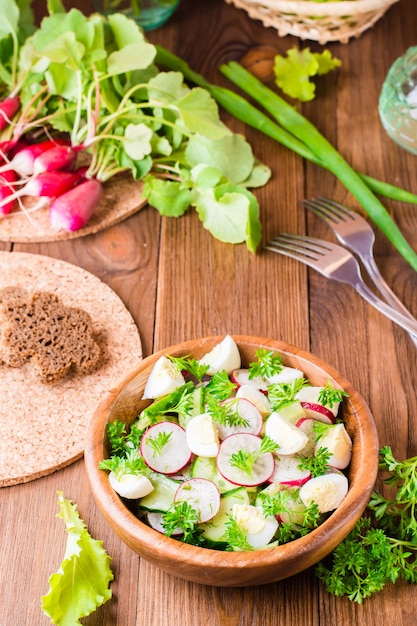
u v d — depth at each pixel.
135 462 0.78
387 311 0.95
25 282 0.99
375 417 0.92
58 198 1.01
